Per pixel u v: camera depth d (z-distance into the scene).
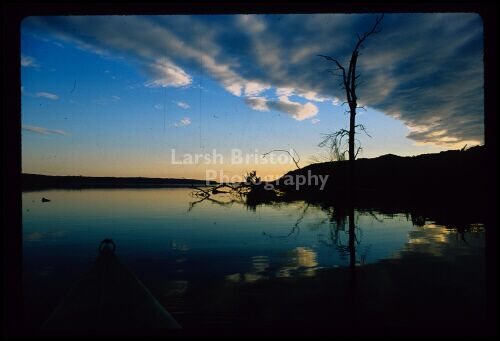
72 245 10.84
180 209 22.91
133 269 8.11
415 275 7.18
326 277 7.25
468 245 9.98
